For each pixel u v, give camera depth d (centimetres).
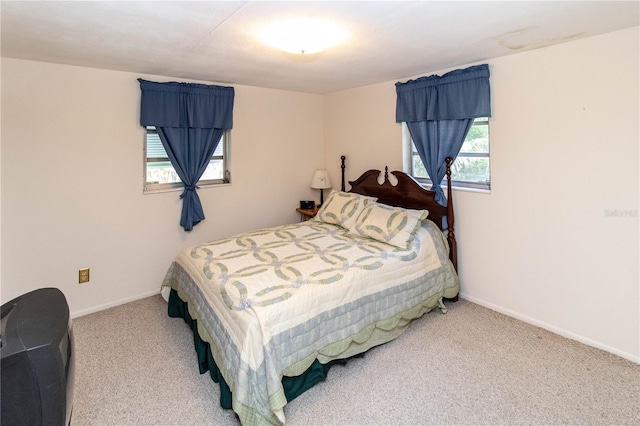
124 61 277
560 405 193
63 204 295
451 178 332
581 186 243
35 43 230
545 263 268
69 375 109
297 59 275
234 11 179
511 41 236
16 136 271
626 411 188
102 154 310
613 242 232
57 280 297
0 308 119
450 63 293
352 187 404
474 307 312
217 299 217
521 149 273
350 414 191
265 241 305
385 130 378
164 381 220
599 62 228
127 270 333
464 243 322
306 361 203
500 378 216
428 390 208
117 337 272
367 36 221
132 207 331
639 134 216
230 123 372
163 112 330
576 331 256
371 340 243
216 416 191
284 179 434
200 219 365
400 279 263
